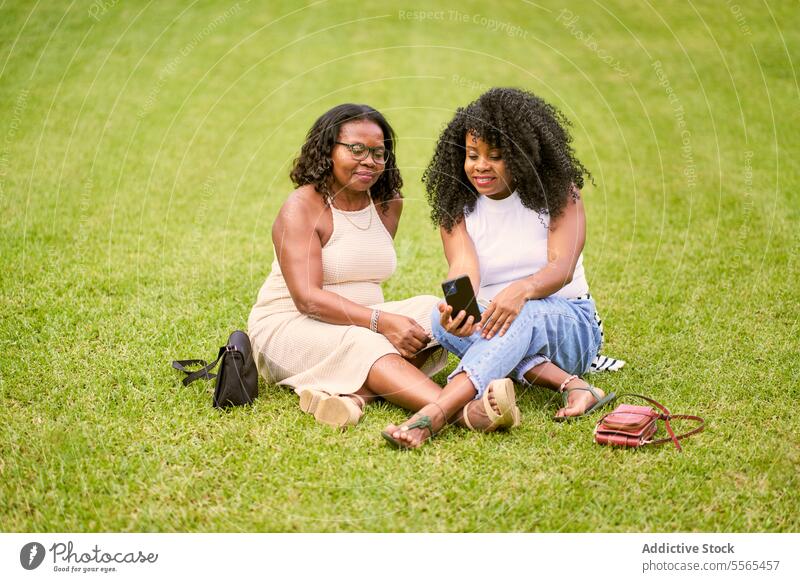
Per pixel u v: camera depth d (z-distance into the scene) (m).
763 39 11.87
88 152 7.99
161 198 6.91
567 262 3.47
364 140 3.50
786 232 5.95
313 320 3.58
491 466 2.98
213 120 9.31
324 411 3.28
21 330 4.20
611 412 3.28
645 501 2.82
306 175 3.59
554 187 3.50
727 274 5.21
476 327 3.32
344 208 3.64
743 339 4.20
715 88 10.19
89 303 4.62
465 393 3.20
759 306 4.64
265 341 3.65
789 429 3.28
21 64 10.45
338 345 3.44
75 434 3.18
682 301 4.79
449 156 3.56
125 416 3.36
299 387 3.51
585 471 2.96
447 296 3.23
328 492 2.86
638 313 4.61
